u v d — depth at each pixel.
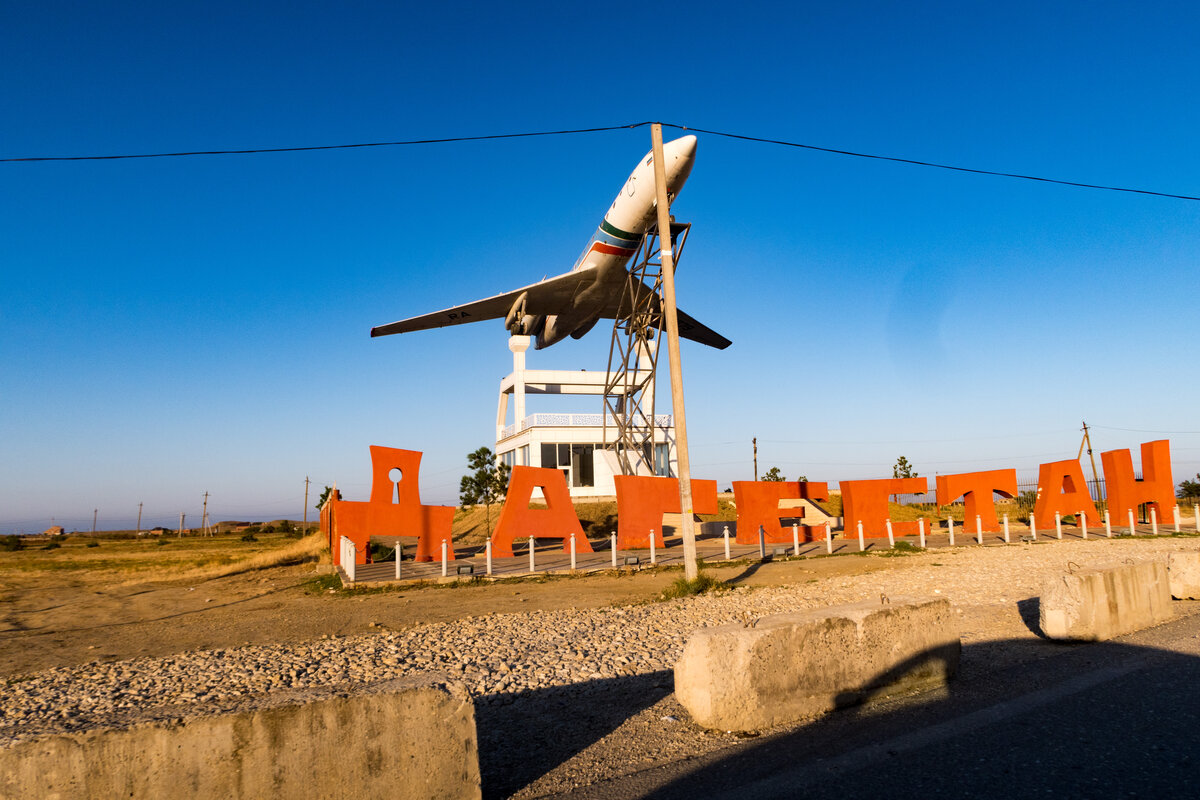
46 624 14.54
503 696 6.84
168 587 21.58
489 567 17.98
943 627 6.47
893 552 21.27
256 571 25.89
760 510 26.42
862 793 3.93
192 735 3.32
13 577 28.16
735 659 5.27
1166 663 6.64
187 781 3.28
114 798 3.18
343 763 3.56
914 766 4.32
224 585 20.98
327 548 34.22
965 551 20.86
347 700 3.64
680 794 4.11
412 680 4.07
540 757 5.02
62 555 49.88
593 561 20.86
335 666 8.43
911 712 5.47
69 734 3.20
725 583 15.34
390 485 22.20
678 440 14.27
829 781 4.14
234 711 3.43
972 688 6.12
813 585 14.09
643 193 31.09
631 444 38.00
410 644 9.59
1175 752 4.37
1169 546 20.59
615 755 4.91
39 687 8.44
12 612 16.83
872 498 27.30
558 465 43.38
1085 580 7.88
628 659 8.19
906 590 12.77
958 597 11.79
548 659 8.27
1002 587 12.67
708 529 34.91
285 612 14.10
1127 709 5.29
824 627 5.69
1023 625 9.18
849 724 5.23
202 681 8.09
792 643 5.50
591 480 43.88
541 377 44.91
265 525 107.06
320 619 12.90
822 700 5.54
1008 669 6.77
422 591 16.33
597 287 37.38
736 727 5.17
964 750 4.56
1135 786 3.89
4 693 8.23
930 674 6.24
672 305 14.42
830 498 47.22
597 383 45.25
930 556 19.70
